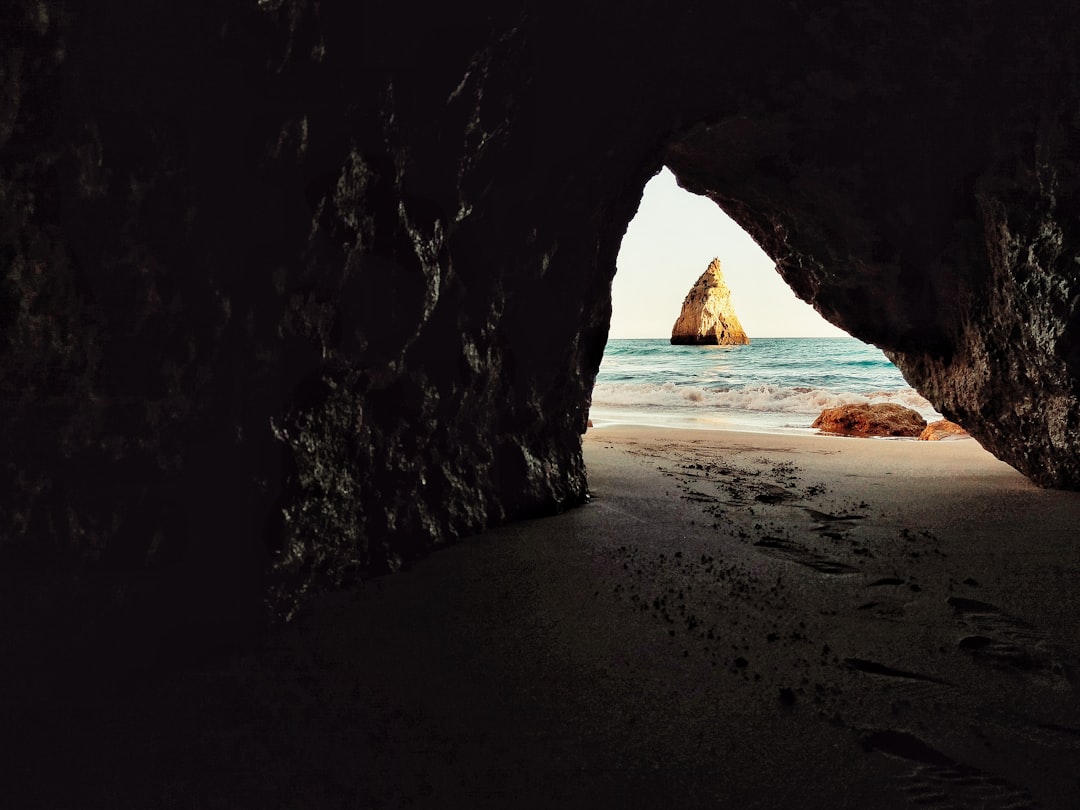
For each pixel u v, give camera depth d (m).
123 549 2.79
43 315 2.52
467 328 4.94
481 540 5.06
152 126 2.71
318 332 3.52
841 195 7.28
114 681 2.78
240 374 3.17
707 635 3.45
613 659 3.18
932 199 6.96
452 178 4.43
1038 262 6.22
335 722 2.62
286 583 3.47
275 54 3.08
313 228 3.40
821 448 11.05
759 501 6.70
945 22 6.02
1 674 2.48
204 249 2.94
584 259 6.11
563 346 6.16
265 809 2.14
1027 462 7.31
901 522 5.76
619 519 5.86
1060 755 2.39
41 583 2.57
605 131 5.74
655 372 40.34
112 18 2.58
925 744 2.47
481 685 2.92
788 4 5.79
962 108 6.38
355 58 3.48
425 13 3.85
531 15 4.59
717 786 2.24
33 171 2.45
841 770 2.32
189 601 3.03
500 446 5.66
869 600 3.93
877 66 6.26
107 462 2.73
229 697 2.77
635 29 5.41
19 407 2.50
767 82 6.31
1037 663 3.10
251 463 3.25
